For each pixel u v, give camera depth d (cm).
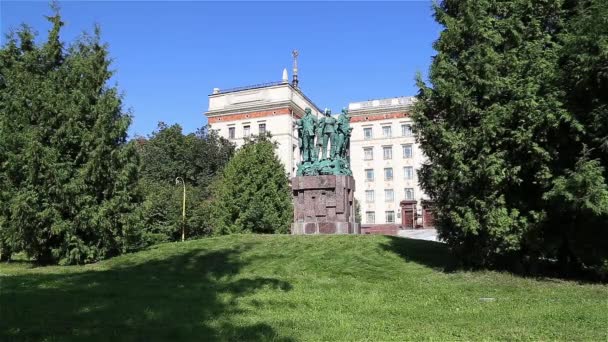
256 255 1727
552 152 1152
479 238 1329
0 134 1730
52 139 1744
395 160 7481
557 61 1173
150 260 1739
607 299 1001
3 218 1786
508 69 1226
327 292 1120
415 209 7162
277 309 919
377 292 1119
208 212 4038
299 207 2227
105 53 1930
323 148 2286
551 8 1255
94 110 1827
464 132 1266
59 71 1844
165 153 4894
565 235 1252
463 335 717
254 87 7138
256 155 3778
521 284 1190
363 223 7438
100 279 1379
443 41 1343
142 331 729
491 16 1300
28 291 1128
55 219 1744
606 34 1036
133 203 1950
